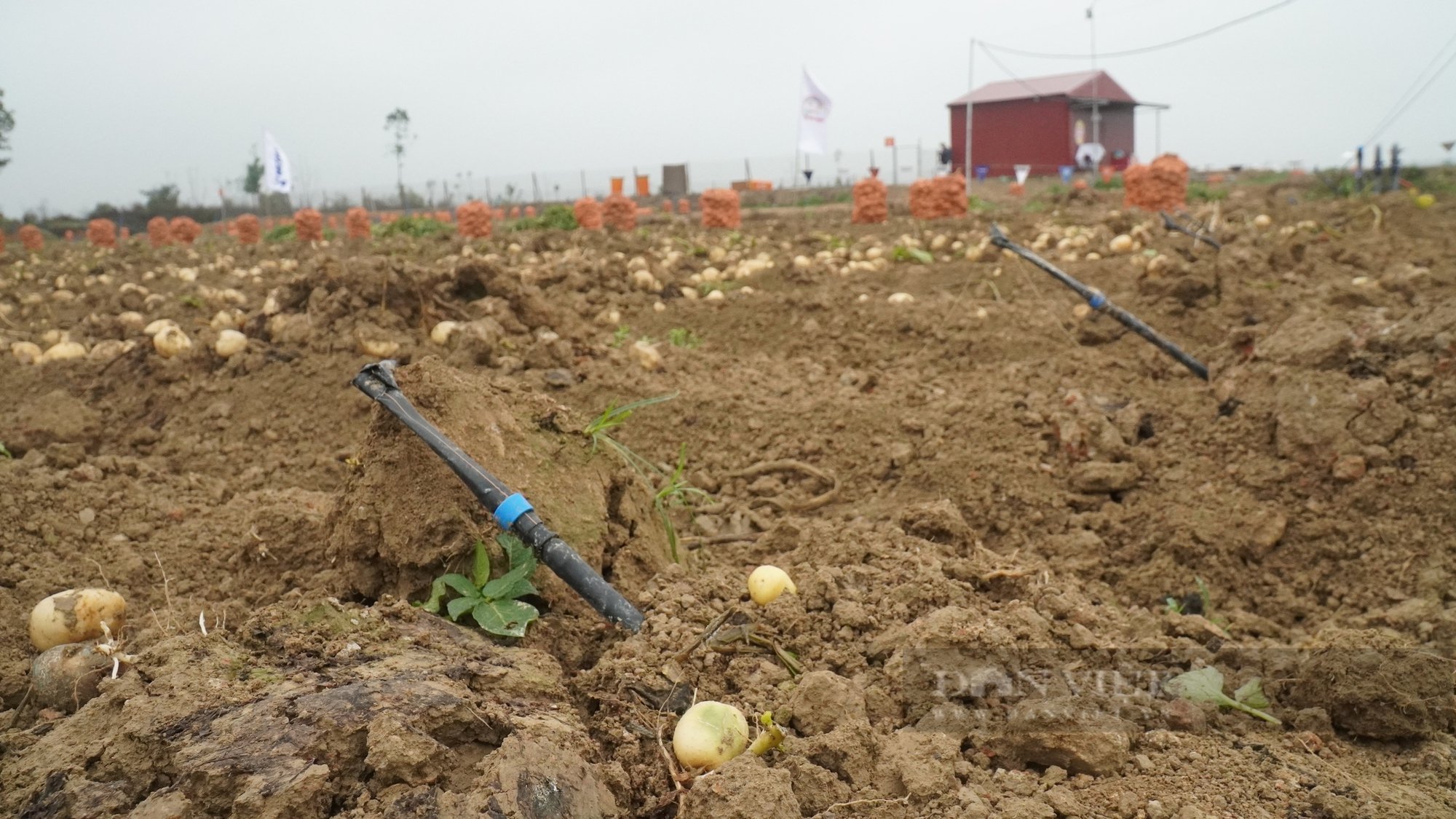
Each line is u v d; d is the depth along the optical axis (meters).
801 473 1.56
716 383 1.91
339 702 0.67
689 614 0.92
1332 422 1.30
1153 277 2.45
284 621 0.80
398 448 0.96
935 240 3.87
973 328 2.27
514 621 0.85
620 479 1.09
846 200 10.37
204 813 0.60
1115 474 1.39
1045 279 2.83
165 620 1.01
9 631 1.00
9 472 1.38
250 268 4.64
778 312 2.51
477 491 0.89
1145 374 1.91
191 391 1.85
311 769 0.61
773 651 0.86
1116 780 0.69
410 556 0.92
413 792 0.60
